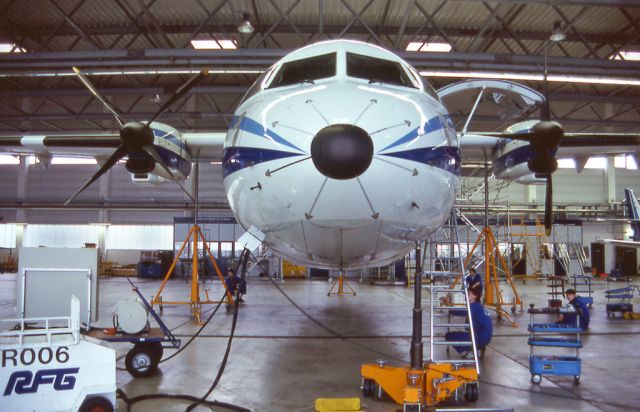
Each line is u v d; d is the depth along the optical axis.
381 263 6.63
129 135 7.50
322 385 7.16
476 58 15.23
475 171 22.20
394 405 6.27
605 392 6.97
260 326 12.44
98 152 11.45
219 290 22.41
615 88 23.30
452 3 16.34
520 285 26.75
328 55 6.09
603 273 37.25
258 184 4.96
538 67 15.49
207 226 31.08
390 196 4.62
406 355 9.17
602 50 19.78
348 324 12.81
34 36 18.27
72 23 15.63
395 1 16.33
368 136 4.56
